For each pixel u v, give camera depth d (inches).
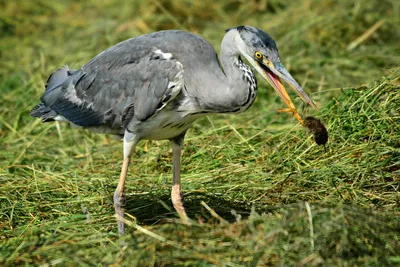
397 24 705.6
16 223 429.1
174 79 401.1
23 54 713.6
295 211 363.3
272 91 599.5
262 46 397.7
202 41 412.8
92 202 449.4
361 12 716.7
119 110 418.6
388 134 460.1
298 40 684.7
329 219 352.5
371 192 430.6
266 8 782.5
